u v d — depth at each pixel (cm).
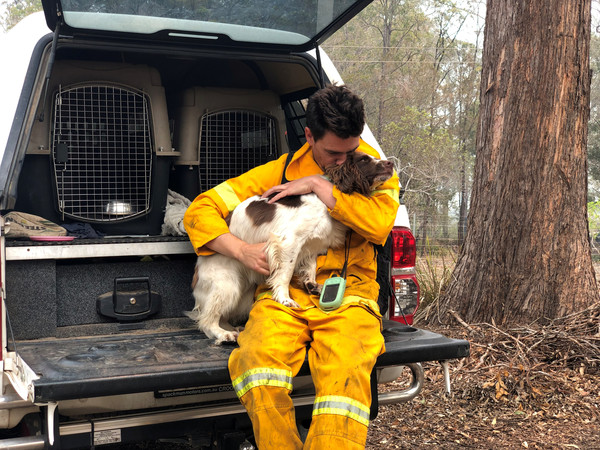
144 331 292
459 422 411
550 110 559
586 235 569
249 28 302
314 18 302
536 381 461
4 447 213
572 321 533
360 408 223
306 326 252
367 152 297
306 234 275
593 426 404
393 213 276
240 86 383
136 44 300
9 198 252
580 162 567
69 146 310
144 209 324
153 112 321
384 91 2594
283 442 223
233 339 266
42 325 270
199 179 341
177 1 276
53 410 206
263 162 356
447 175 2405
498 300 573
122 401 233
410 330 285
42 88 271
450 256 807
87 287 284
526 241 564
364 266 289
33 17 293
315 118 272
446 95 2628
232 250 273
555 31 557
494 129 586
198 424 243
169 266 299
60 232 283
